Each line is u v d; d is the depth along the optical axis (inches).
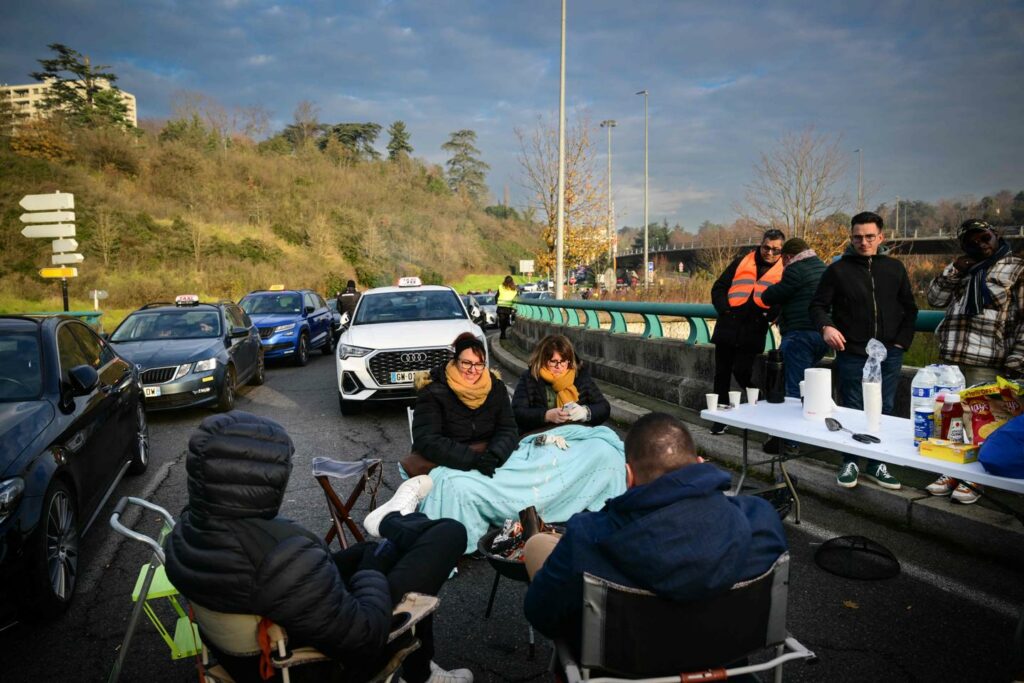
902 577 143.9
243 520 72.6
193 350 365.7
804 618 130.0
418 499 119.6
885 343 185.2
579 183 1093.1
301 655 75.1
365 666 81.6
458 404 168.9
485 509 160.9
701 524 69.3
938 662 114.6
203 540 72.5
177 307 430.3
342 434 310.2
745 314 245.1
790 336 225.0
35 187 2004.2
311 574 72.2
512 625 133.6
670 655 71.2
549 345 187.3
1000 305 159.9
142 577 104.7
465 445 166.9
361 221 3159.5
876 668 113.6
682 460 76.1
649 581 68.4
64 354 193.8
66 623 140.3
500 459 164.6
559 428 178.2
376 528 108.9
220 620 73.8
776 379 180.5
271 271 2186.3
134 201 2402.8
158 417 363.9
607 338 389.4
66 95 3607.3
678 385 306.0
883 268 186.7
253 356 465.1
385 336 345.7
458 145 5654.5
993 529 148.7
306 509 204.7
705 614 70.5
